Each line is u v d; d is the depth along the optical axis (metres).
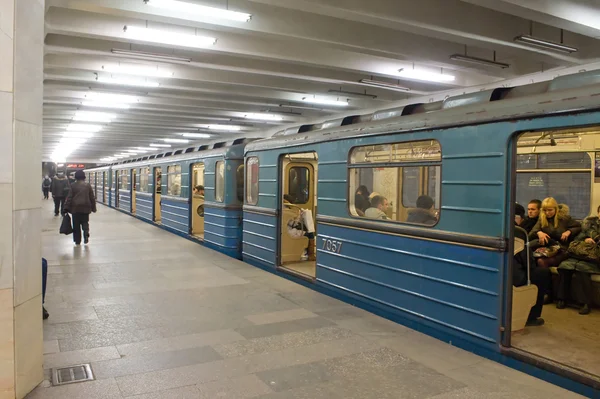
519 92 4.51
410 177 5.49
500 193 4.30
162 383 3.86
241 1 7.81
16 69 3.46
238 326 5.38
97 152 40.03
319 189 7.03
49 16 7.95
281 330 5.25
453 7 8.40
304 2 7.04
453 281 4.76
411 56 10.50
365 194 6.15
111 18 8.35
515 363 4.21
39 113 3.83
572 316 5.62
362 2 7.48
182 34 8.52
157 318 5.64
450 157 4.80
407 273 5.35
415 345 4.80
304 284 7.46
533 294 4.98
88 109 16.69
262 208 8.77
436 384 3.90
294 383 3.89
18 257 3.49
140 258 9.85
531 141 7.75
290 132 8.24
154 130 23.12
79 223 11.51
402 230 5.39
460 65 11.52
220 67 11.04
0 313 3.37
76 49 9.55
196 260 9.73
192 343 4.80
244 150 9.70
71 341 4.82
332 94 14.89
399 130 5.41
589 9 7.85
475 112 4.54
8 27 3.40
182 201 13.77
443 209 4.88
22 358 3.54
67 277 7.88
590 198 7.31
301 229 9.00
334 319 5.67
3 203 3.36
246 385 3.85
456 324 4.73
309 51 10.54
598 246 5.74
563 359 4.22
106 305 6.18
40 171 3.84
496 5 7.24
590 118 3.65
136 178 20.28
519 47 9.59
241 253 10.54
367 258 6.00
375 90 15.38
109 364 4.23
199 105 16.25
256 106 16.89
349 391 3.77
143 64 11.45
